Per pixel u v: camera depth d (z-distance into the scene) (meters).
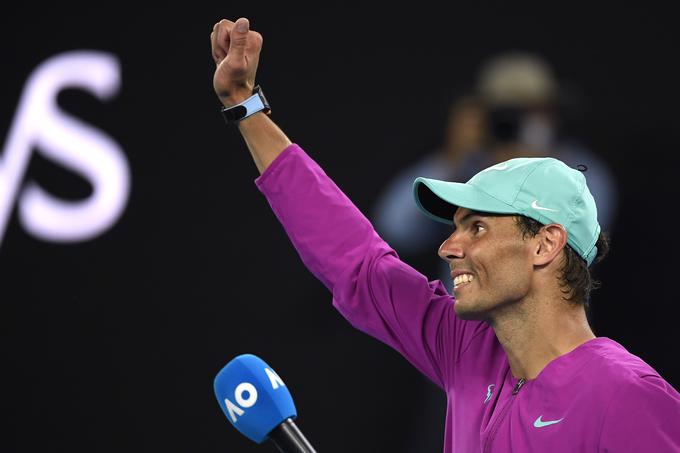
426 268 21.88
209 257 23.16
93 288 23.19
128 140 23.50
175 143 23.45
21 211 23.34
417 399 22.28
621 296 22.39
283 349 22.83
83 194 23.38
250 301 23.00
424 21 23.16
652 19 22.64
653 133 22.41
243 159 23.34
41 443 23.00
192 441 22.86
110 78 23.67
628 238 22.34
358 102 23.16
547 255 10.23
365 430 22.41
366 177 22.94
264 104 11.88
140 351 23.05
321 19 23.38
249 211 23.22
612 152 22.34
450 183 10.57
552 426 9.84
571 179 10.48
